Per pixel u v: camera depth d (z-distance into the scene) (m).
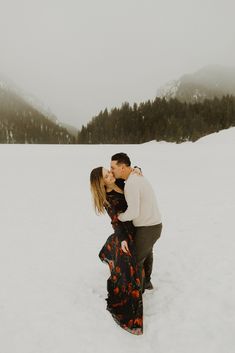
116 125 100.12
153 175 12.94
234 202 7.74
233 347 2.74
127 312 2.97
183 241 5.16
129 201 2.85
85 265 4.30
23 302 3.43
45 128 179.88
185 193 9.09
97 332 2.96
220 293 3.54
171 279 3.90
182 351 2.71
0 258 4.57
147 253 3.18
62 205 7.83
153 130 87.00
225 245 4.91
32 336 2.91
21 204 7.99
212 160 19.42
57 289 3.69
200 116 85.50
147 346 2.78
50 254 4.71
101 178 2.95
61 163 17.64
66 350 2.73
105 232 5.71
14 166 15.99
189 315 3.18
